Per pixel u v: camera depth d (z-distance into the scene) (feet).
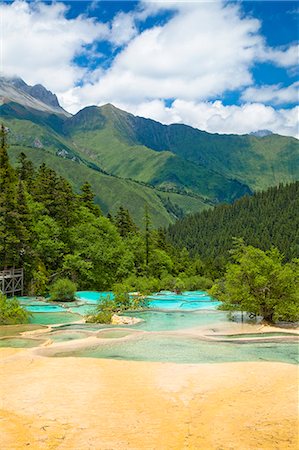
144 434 34.47
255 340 86.84
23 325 102.37
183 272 319.88
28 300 156.15
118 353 72.64
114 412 39.70
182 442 32.99
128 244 265.75
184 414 39.58
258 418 38.65
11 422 36.70
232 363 62.75
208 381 51.78
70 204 226.38
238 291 114.32
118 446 31.99
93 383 49.98
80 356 69.51
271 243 512.63
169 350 75.92
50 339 84.17
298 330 101.04
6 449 31.04
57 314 125.08
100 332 94.32
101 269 209.46
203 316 124.57
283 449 31.81
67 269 195.31
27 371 55.62
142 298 152.56
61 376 53.06
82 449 31.32
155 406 41.81
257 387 49.21
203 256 548.31
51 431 34.76
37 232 192.75
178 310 136.05
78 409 40.34
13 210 175.52
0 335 88.12
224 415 39.40
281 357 71.00
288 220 562.66
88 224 223.10
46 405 41.34
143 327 104.68
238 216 641.81
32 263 180.34
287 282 109.91
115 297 141.28
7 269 172.86
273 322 112.98
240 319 119.34
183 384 50.21
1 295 111.45
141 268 251.19
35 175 275.59
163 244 335.47
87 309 136.36
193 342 84.12
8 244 169.99
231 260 386.93
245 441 33.24
